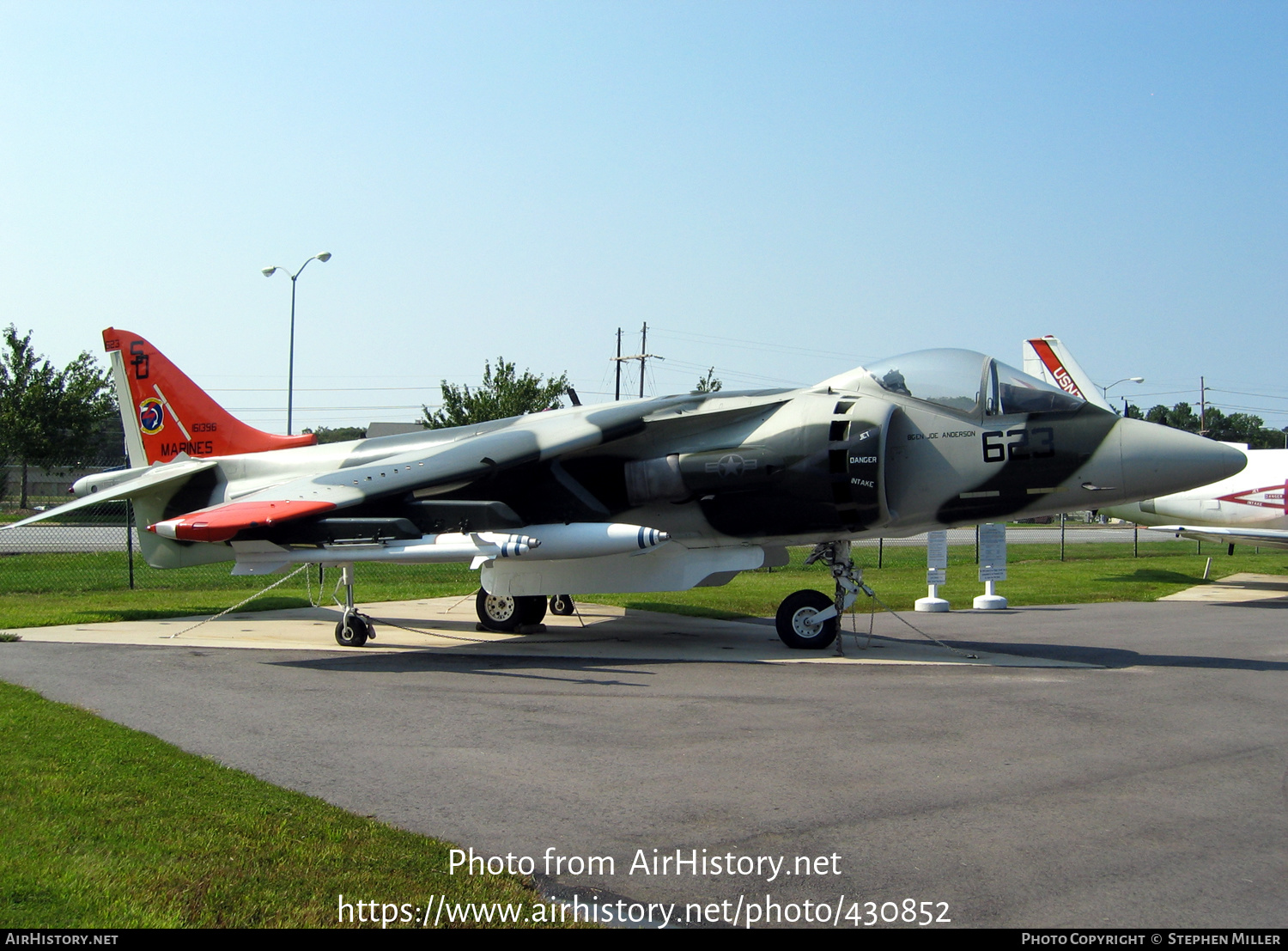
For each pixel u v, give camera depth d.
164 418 16.64
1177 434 11.84
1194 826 5.65
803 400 12.59
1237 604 19.59
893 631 15.10
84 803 5.56
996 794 6.24
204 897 4.34
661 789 6.30
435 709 8.84
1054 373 29.53
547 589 13.59
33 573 23.09
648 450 13.19
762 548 13.40
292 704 8.97
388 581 23.33
